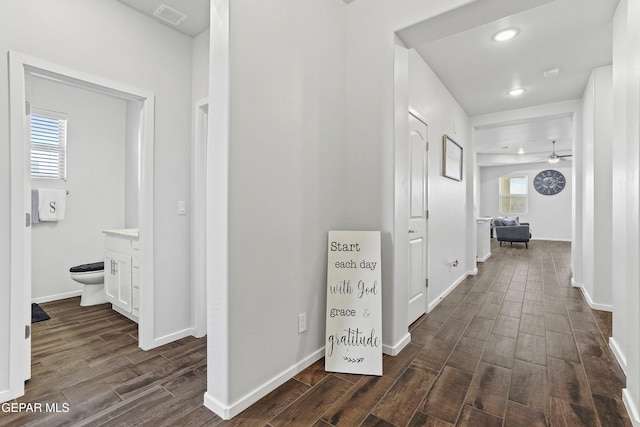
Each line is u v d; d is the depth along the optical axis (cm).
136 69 233
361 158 236
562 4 227
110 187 421
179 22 247
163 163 250
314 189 213
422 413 162
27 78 190
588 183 363
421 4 208
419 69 303
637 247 152
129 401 173
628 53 170
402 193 236
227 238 157
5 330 175
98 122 411
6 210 175
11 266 177
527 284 434
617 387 184
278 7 185
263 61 175
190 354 231
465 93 401
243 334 165
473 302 353
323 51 221
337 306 214
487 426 152
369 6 232
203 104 258
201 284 265
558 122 553
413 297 290
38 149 364
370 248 219
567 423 154
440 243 363
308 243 209
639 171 150
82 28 204
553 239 970
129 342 251
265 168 177
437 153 353
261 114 174
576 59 312
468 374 199
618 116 218
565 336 258
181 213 263
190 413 162
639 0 155
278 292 186
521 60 315
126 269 297
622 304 210
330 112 228
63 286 376
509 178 1034
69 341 253
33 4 184
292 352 197
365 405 168
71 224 385
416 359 220
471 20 207
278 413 162
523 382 190
